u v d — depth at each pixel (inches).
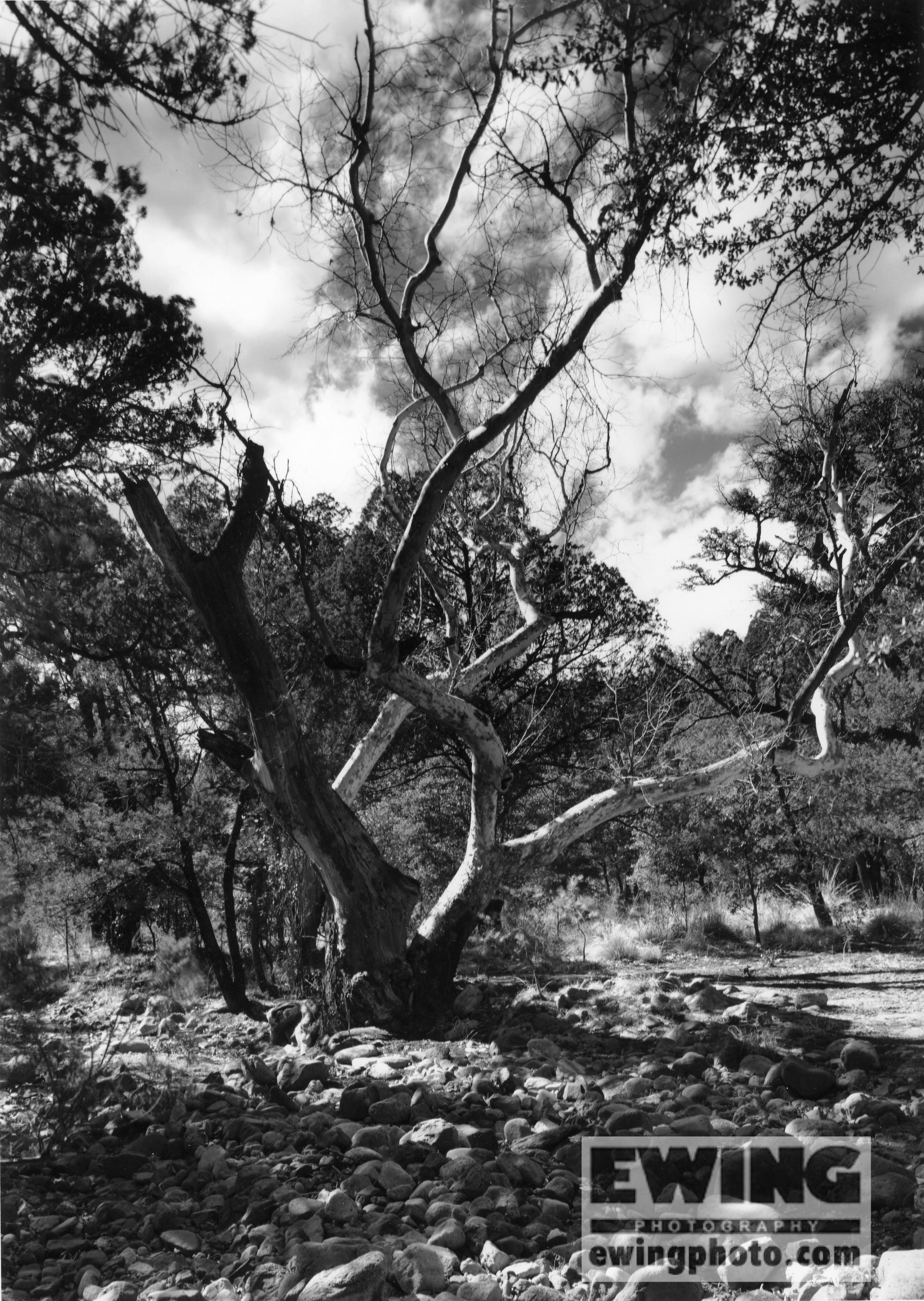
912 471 565.9
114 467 411.8
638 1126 255.4
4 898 424.5
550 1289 169.6
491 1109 297.9
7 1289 196.7
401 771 783.7
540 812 831.7
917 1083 307.1
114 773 580.4
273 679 453.1
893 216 296.7
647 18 323.3
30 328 355.9
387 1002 445.4
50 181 324.8
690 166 321.4
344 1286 170.4
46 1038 316.5
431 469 621.0
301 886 562.3
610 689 626.5
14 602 408.2
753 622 804.0
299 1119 303.7
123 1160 269.3
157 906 661.9
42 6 218.5
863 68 280.5
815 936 756.0
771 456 716.7
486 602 751.1
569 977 565.0
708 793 599.8
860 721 758.5
